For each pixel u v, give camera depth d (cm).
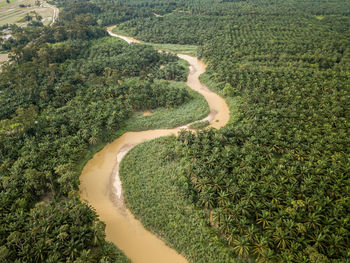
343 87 9900
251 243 4900
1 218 5344
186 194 6175
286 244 4747
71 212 5356
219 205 5675
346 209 5259
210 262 4928
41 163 6944
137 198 6419
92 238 5038
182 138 7944
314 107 8888
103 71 12456
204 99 10875
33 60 12212
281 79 10706
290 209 5159
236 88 11188
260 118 8606
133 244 5484
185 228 5531
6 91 10169
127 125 9312
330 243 4647
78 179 7062
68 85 10381
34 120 8506
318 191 5569
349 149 6894
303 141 7338
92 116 8856
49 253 4694
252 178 6200
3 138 7669
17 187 6134
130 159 7756
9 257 4591
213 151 6981
